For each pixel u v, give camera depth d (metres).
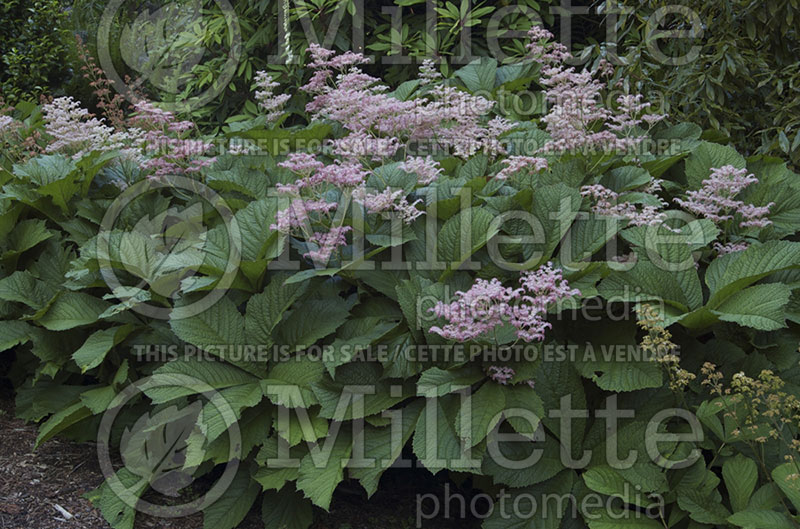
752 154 3.22
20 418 2.76
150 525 2.41
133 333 2.60
